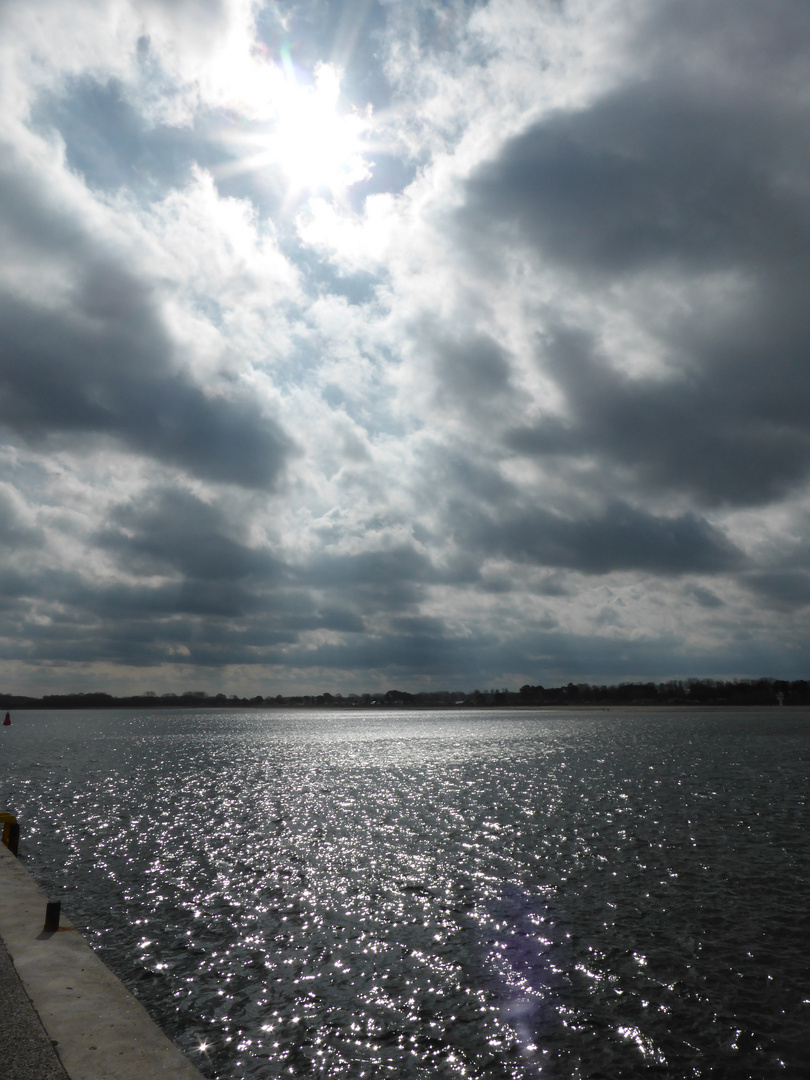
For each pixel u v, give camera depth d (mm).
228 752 97000
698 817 39844
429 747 103625
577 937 20469
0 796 49250
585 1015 15656
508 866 28719
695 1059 13836
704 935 20562
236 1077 13039
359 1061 13664
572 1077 13227
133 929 20938
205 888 25391
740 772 62469
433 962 18562
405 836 35219
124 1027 9891
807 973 17844
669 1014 15680
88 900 23781
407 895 24625
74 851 31406
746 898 24141
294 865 29016
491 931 20938
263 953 19109
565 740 113438
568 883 26109
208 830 36969
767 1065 13641
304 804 46688
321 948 19516
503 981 17359
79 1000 10773
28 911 15602
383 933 20781
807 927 21188
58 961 12430
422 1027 15039
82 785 57000
